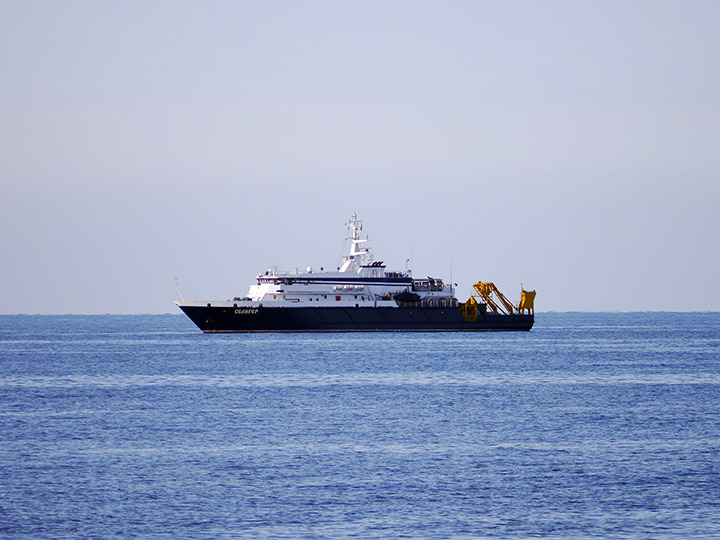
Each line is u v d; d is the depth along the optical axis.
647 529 175.38
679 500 194.25
